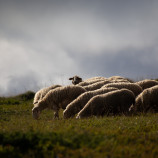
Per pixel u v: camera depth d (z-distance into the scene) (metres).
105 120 26.52
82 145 16.44
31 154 15.75
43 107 37.75
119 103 32.09
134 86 37.84
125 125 23.36
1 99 51.97
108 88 34.72
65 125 23.45
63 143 16.72
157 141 18.84
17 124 25.31
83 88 37.41
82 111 31.92
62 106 36.97
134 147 17.27
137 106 34.31
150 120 25.48
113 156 15.47
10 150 16.05
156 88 33.91
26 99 52.59
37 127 21.95
